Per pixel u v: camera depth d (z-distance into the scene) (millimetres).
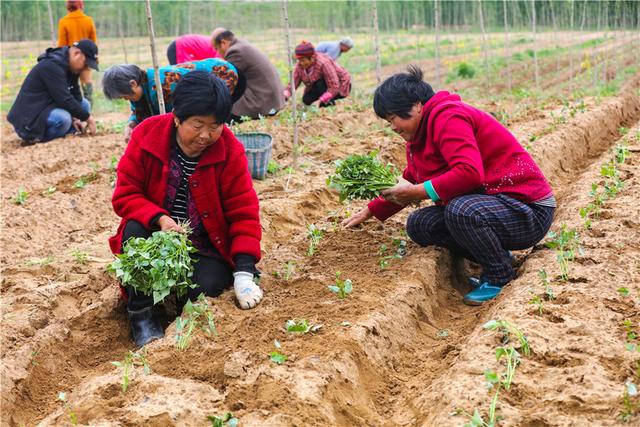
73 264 5074
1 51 27109
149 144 3973
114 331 4172
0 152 9570
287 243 5230
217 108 3639
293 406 3004
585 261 4246
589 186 6070
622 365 3031
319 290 4191
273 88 9719
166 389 3141
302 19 38250
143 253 3676
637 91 13445
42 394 3629
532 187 4262
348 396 3229
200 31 35875
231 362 3297
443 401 2953
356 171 4738
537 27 36906
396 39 31094
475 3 36156
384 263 4551
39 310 4258
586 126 9211
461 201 4195
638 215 5047
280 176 7047
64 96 9898
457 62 23344
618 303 3674
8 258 5367
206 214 4094
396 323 3861
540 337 3316
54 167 8281
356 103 11594
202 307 3791
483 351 3279
